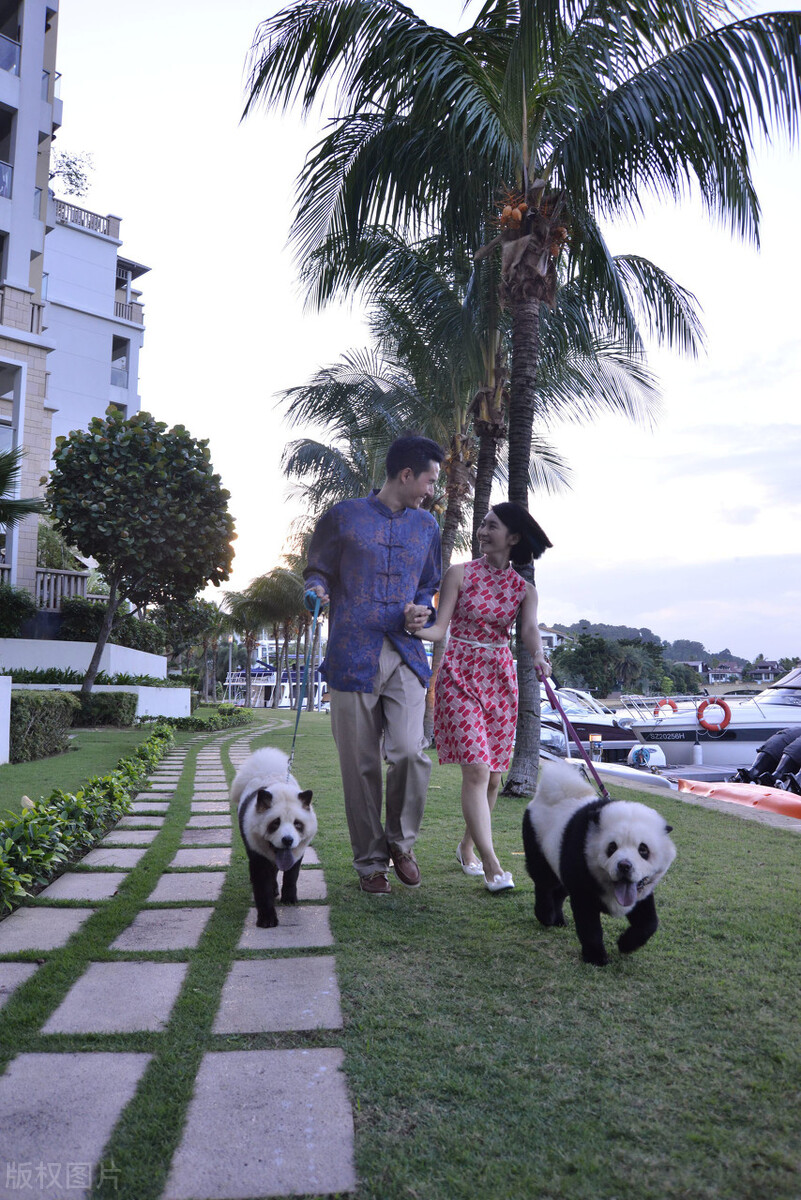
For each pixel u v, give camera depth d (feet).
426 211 28.81
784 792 24.35
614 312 28.60
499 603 13.11
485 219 29.22
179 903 12.90
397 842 13.47
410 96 25.53
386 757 13.41
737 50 22.47
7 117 59.77
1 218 57.82
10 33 60.13
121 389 111.55
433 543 14.12
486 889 13.50
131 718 52.70
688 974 9.53
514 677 13.61
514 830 19.43
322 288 34.01
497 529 13.01
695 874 14.34
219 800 24.48
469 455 48.29
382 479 60.95
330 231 30.91
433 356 42.45
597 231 27.12
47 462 67.92
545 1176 5.78
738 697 47.55
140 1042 7.91
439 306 36.63
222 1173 5.85
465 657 13.23
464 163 26.35
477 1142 6.20
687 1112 6.56
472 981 9.42
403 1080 7.13
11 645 52.60
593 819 10.02
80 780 25.57
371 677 13.15
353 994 9.05
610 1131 6.31
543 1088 6.97
